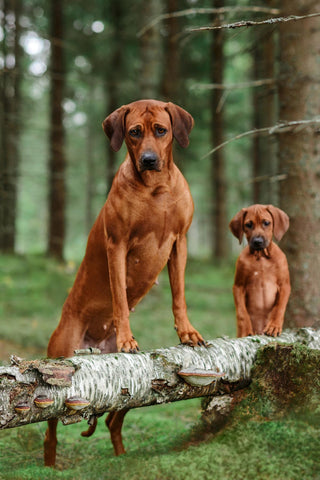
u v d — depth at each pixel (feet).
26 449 16.15
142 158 11.71
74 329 14.92
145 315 39.75
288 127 18.69
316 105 19.06
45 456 14.29
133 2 62.34
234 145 81.10
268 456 10.05
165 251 12.83
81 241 143.23
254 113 60.44
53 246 61.05
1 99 41.65
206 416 12.89
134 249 12.80
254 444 10.41
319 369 11.43
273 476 9.41
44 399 9.63
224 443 11.00
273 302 15.25
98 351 11.33
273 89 20.34
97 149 94.27
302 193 18.92
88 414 10.51
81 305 14.76
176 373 11.38
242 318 15.07
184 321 12.65
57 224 61.41
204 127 70.38
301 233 18.85
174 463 10.15
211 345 12.28
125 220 12.41
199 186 116.47
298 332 14.49
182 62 66.23
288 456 9.98
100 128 72.38
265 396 11.86
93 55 70.38
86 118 94.89
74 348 14.97
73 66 74.79
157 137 12.05
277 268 15.12
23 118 43.21
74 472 11.47
